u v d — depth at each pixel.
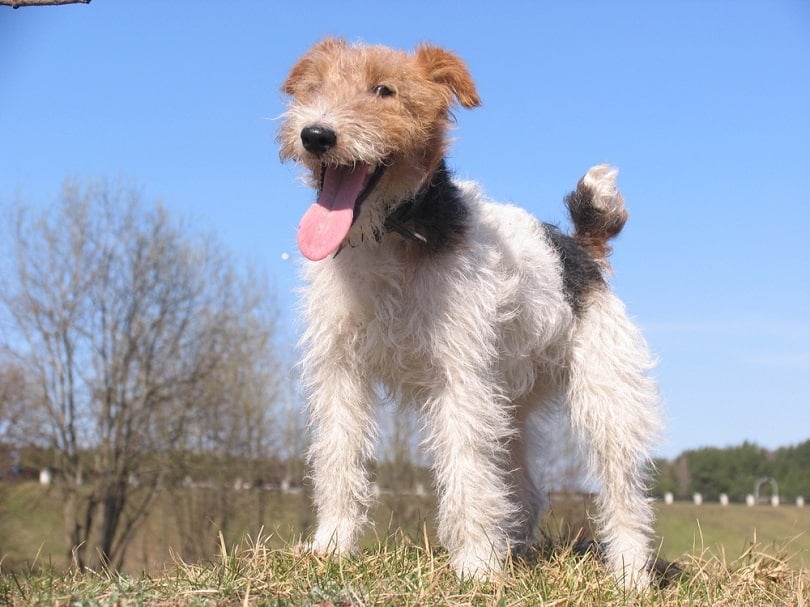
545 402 1.40
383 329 1.12
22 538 5.17
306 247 1.06
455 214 1.14
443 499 1.11
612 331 1.31
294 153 1.09
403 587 0.99
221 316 5.45
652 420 1.29
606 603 1.04
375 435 1.18
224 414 5.39
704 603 1.09
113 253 5.22
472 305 1.12
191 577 1.01
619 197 1.41
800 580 1.23
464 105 1.15
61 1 0.91
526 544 1.31
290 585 0.98
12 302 5.04
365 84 1.12
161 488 5.32
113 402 5.20
